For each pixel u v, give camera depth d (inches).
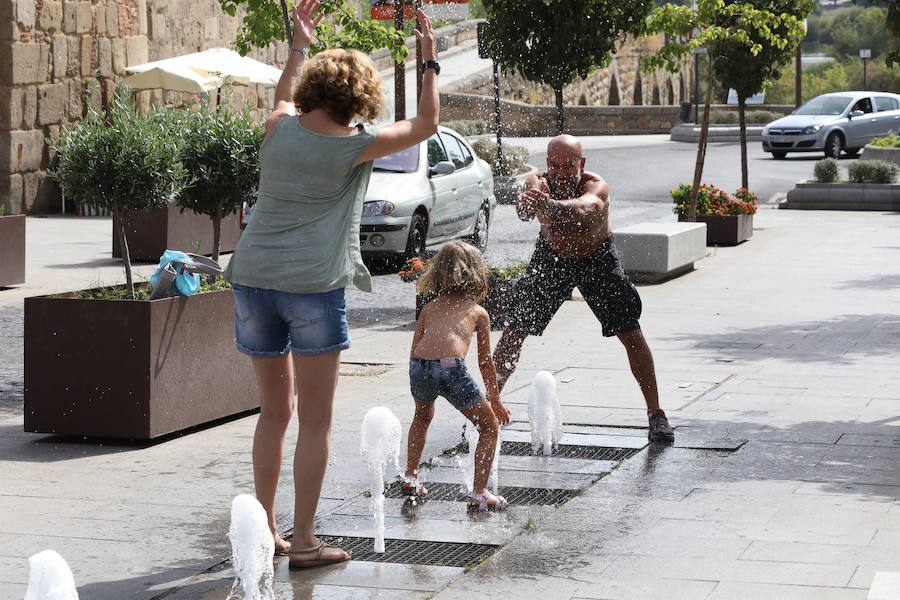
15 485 327.9
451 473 342.6
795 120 1930.4
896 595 231.5
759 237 1018.7
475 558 267.7
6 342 551.8
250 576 237.8
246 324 263.6
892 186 1262.3
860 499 306.5
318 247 255.3
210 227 916.6
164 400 375.6
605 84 3361.2
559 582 249.3
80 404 374.0
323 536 284.8
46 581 211.2
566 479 333.7
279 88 277.7
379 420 286.0
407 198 819.4
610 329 376.2
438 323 315.3
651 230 786.2
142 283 418.3
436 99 267.1
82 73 1256.8
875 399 429.4
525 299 381.4
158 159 398.9
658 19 973.8
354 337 580.1
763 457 352.2
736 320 612.4
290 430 392.5
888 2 440.1
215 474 340.5
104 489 324.5
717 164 1802.4
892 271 796.0
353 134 255.3
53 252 907.4
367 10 827.4
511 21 987.3
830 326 590.6
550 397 361.7
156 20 1417.3
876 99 1985.7
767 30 987.9
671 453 360.2
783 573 251.6
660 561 261.4
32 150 1197.1
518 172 1472.7
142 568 261.6
